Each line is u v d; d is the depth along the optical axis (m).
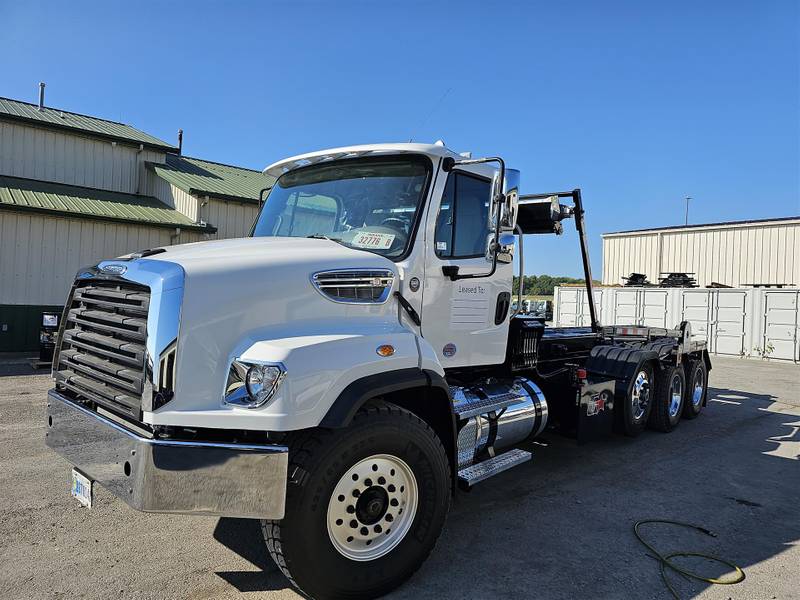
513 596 3.38
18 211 14.18
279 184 4.88
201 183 18.61
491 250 4.16
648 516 4.71
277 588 3.38
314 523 2.99
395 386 3.30
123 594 3.27
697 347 9.07
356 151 4.30
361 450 3.15
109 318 3.26
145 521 4.29
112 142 19.08
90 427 3.21
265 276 3.18
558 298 23.50
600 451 6.79
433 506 3.47
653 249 26.36
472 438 4.58
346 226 4.27
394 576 3.32
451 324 4.27
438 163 4.10
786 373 15.44
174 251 3.55
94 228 15.41
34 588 3.30
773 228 22.56
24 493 4.75
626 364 7.06
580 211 6.83
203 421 2.84
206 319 2.96
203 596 3.27
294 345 3.02
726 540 4.28
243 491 2.84
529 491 5.28
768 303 19.14
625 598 3.40
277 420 2.86
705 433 7.91
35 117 17.72
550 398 6.04
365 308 3.60
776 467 6.25
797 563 3.93
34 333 14.31
